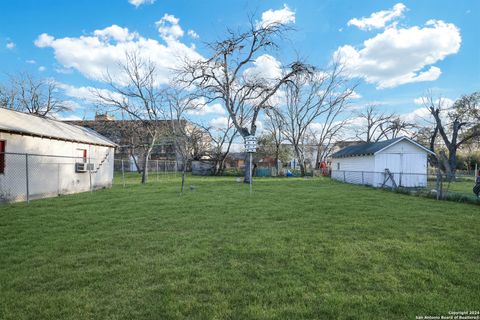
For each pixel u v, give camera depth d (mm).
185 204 9148
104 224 6406
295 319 2695
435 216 7367
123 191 13398
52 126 13773
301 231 5793
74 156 14000
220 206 8773
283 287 3324
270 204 9188
